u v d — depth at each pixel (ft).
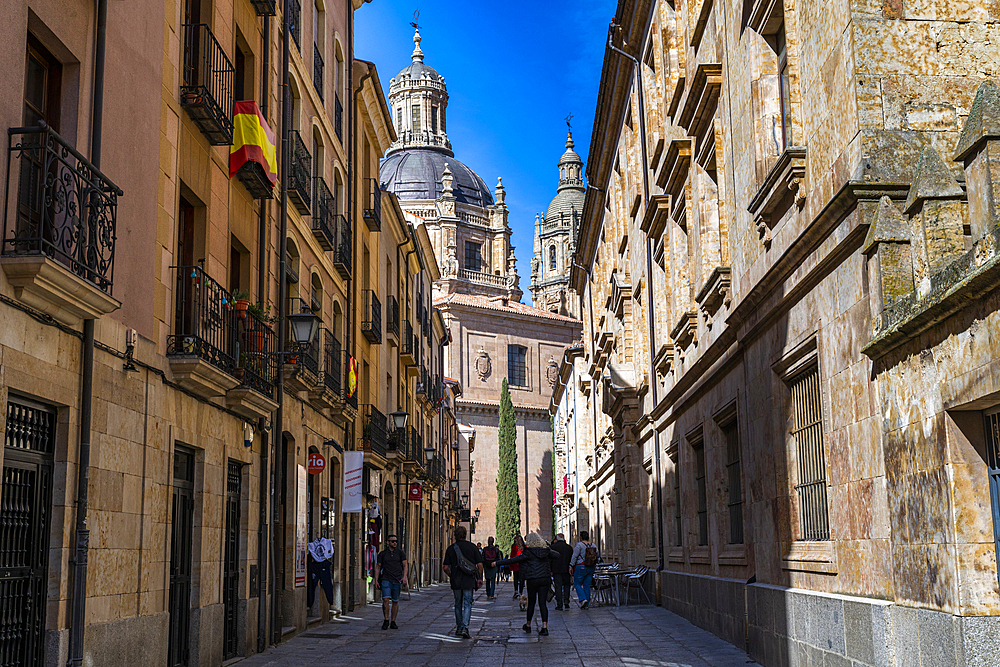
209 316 39.19
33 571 25.81
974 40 27.58
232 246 46.85
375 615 71.67
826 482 32.04
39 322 25.61
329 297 68.59
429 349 156.97
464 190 297.53
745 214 40.98
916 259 23.88
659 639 49.24
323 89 68.28
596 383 132.57
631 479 89.61
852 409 28.66
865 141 26.91
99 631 28.76
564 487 208.23
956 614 21.53
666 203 62.03
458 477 228.22
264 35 50.90
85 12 28.96
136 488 32.19
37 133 24.77
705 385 52.54
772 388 37.70
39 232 24.77
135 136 32.78
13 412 25.17
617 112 89.30
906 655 24.07
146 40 34.01
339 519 71.61
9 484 24.91
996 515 21.50
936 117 27.20
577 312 310.86
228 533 43.96
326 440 67.15
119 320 31.19
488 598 96.17
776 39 38.32
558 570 75.72
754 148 38.58
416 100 312.71
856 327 28.14
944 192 23.00
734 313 42.09
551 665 40.01
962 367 21.24
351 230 78.38
